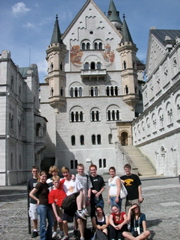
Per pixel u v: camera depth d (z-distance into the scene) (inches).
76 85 2380.7
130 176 430.6
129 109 2358.5
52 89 2335.1
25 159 1888.5
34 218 408.2
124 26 2460.6
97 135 2311.8
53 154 2524.6
